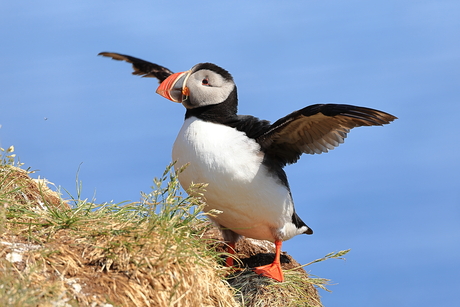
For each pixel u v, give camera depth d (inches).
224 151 358.6
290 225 394.6
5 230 267.3
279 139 378.3
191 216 311.9
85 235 279.3
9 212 287.3
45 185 348.5
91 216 304.5
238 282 383.6
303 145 385.1
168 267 268.7
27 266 244.7
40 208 317.7
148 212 304.7
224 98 381.4
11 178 326.0
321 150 385.1
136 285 254.5
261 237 405.1
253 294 373.7
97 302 239.5
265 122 383.6
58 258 255.9
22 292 218.5
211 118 380.2
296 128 364.8
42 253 252.8
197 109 382.6
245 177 359.3
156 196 301.0
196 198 322.7
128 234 283.3
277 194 373.1
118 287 250.8
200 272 285.6
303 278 401.7
